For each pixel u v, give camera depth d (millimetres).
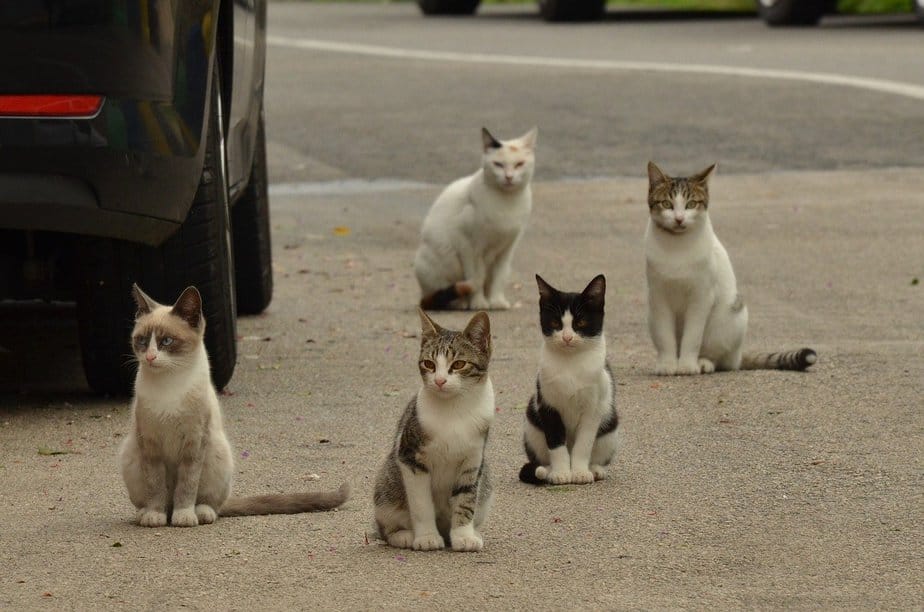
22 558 7617
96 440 9977
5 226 9531
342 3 63844
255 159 14211
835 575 7160
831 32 39875
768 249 17516
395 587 7105
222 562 7527
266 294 14656
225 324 10922
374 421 10477
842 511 8203
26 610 6840
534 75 33875
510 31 45219
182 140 9891
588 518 8250
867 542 7648
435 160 24844
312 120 29062
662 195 11758
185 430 8141
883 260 16703
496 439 10102
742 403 10852
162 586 7160
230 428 10273
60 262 10891
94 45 9391
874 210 19719
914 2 40312
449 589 7062
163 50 9703
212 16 10328
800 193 21062
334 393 11336
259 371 12141
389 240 19109
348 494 8516
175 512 8188
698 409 10742
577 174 23156
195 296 8188
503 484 9070
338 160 25109
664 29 43406
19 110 9352
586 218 19969
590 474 9016
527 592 7008
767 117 26984
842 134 25234
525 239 18719
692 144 25031
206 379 8281
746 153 24141
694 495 8625
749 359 12094
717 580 7129
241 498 8484
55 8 9289
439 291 15031
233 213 14273
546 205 20938
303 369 12203
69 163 9453
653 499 8586
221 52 11352
